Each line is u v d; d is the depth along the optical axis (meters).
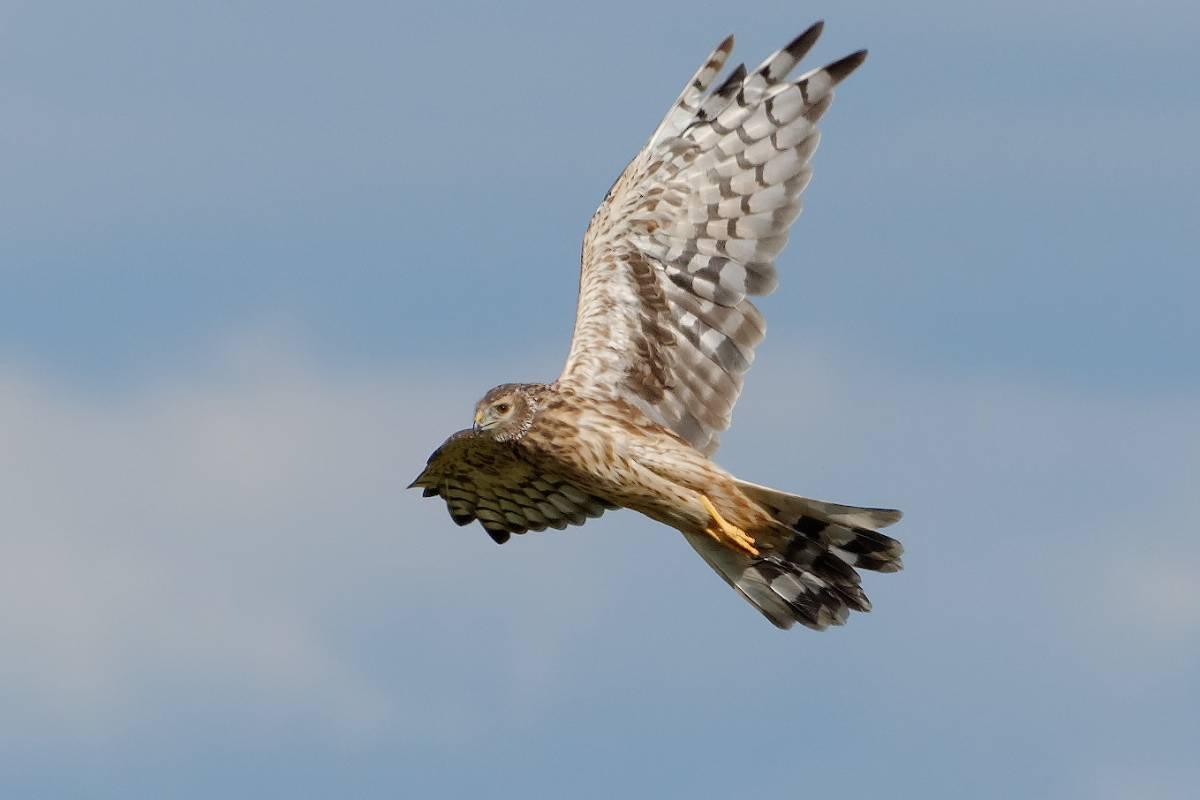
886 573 13.91
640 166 14.59
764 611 14.48
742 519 13.91
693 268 14.49
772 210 14.53
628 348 14.41
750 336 14.41
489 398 14.45
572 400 14.19
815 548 14.00
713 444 14.27
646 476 13.94
